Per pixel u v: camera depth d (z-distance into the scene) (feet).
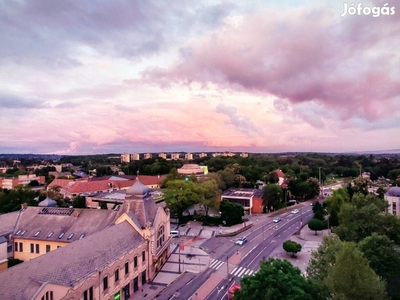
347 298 135.03
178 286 219.20
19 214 266.36
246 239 338.75
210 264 264.52
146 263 225.35
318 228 350.43
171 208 392.68
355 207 259.39
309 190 558.97
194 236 350.84
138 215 240.32
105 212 250.37
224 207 403.95
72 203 452.35
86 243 179.83
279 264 140.36
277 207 503.61
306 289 127.13
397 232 237.86
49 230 246.06
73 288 146.10
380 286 139.03
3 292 125.80
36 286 133.28
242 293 128.16
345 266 138.10
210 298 201.05
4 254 233.96
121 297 192.85
